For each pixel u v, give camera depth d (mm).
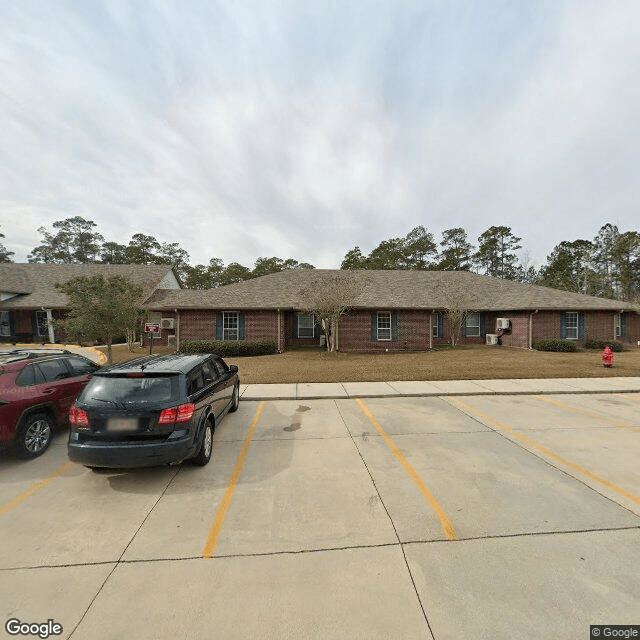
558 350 18078
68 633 2348
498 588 2688
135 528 3531
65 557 3102
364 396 8703
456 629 2340
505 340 20891
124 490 4312
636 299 44500
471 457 5164
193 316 18531
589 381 10320
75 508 3918
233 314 18609
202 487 4363
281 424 6742
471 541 3268
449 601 2568
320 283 18844
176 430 4406
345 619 2428
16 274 25766
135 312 14602
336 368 12703
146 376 4617
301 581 2785
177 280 32406
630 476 4562
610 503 3920
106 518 3715
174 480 4551
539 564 2951
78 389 6395
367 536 3357
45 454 5473
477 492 4168
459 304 19688
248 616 2459
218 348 16547
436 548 3170
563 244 61531
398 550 3146
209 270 60469
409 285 22141
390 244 59531
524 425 6594
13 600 2631
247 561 3027
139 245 61156
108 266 29125
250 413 7465
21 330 23422
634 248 53188
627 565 2934
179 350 17469
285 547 3207
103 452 4207
